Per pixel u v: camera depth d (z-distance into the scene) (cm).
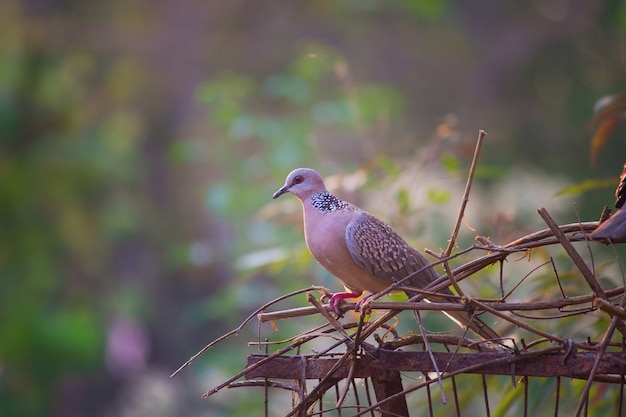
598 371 458
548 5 2020
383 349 491
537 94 2006
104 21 1992
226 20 2017
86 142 1814
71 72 1934
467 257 819
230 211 1325
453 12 2030
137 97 2019
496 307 473
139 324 2008
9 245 1748
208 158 1543
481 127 2008
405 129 2023
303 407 493
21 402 1620
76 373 1703
